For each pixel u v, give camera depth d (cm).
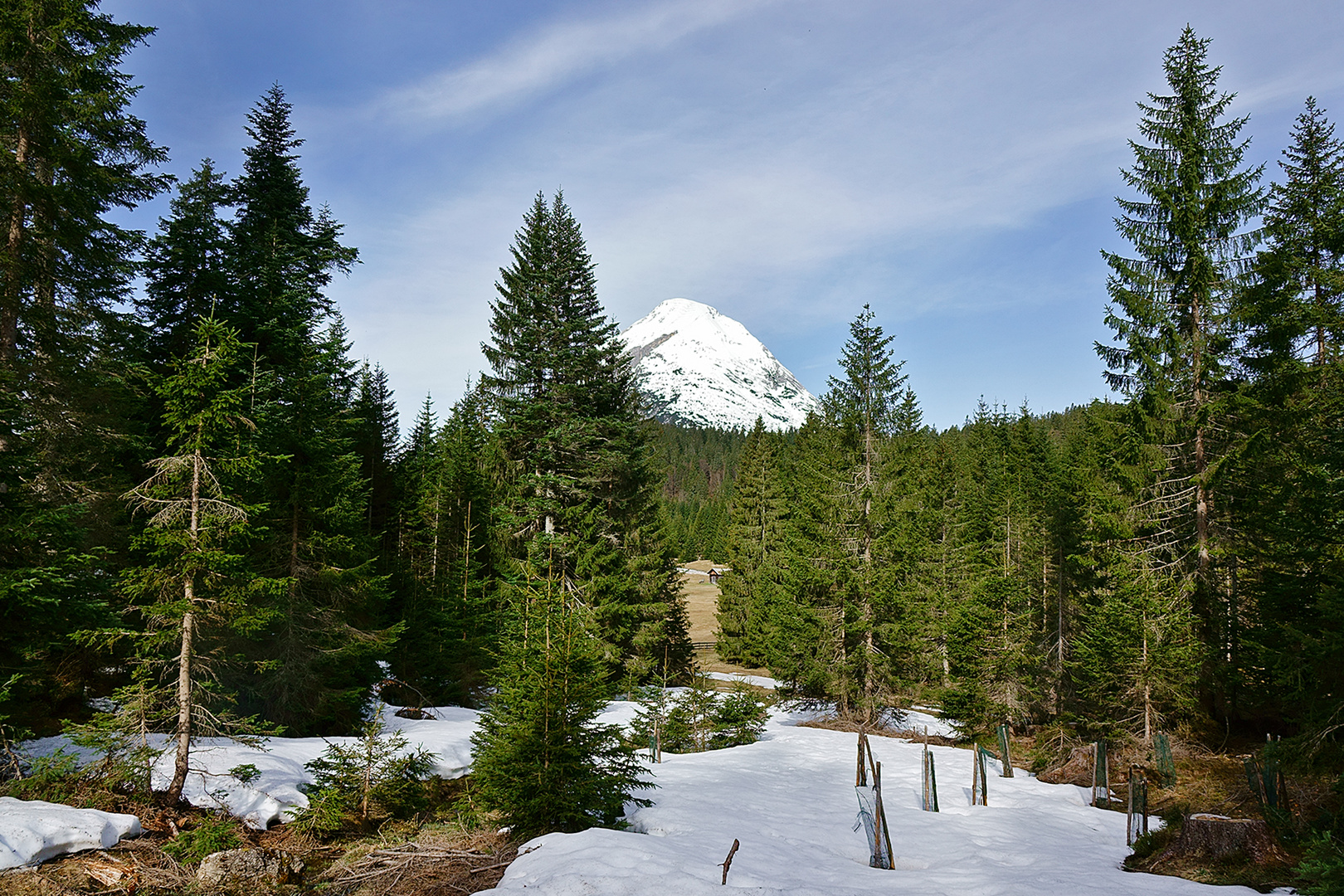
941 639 3469
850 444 2928
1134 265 2203
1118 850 1200
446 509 3797
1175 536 2139
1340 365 1784
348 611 2028
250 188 2277
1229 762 1744
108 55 1634
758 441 5597
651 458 3400
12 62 1492
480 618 2939
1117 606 1977
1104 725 1977
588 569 2917
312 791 1282
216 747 1420
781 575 4616
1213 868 970
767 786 1616
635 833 1082
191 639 1169
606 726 1231
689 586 8838
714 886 807
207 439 1178
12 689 1165
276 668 1620
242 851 1029
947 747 2503
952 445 7162
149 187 1791
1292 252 2081
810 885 862
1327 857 761
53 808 988
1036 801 1631
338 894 948
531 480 2969
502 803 1132
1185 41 2173
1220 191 2086
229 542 1225
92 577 1281
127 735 1129
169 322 1973
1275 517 1898
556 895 776
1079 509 2725
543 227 3247
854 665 2742
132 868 961
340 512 1883
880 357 2955
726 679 4394
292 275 2241
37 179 1455
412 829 1252
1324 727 1194
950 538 4475
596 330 3216
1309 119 2309
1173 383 2108
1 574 1083
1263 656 1540
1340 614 1200
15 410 1284
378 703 2344
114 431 1587
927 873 1005
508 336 3133
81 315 1597
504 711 1242
